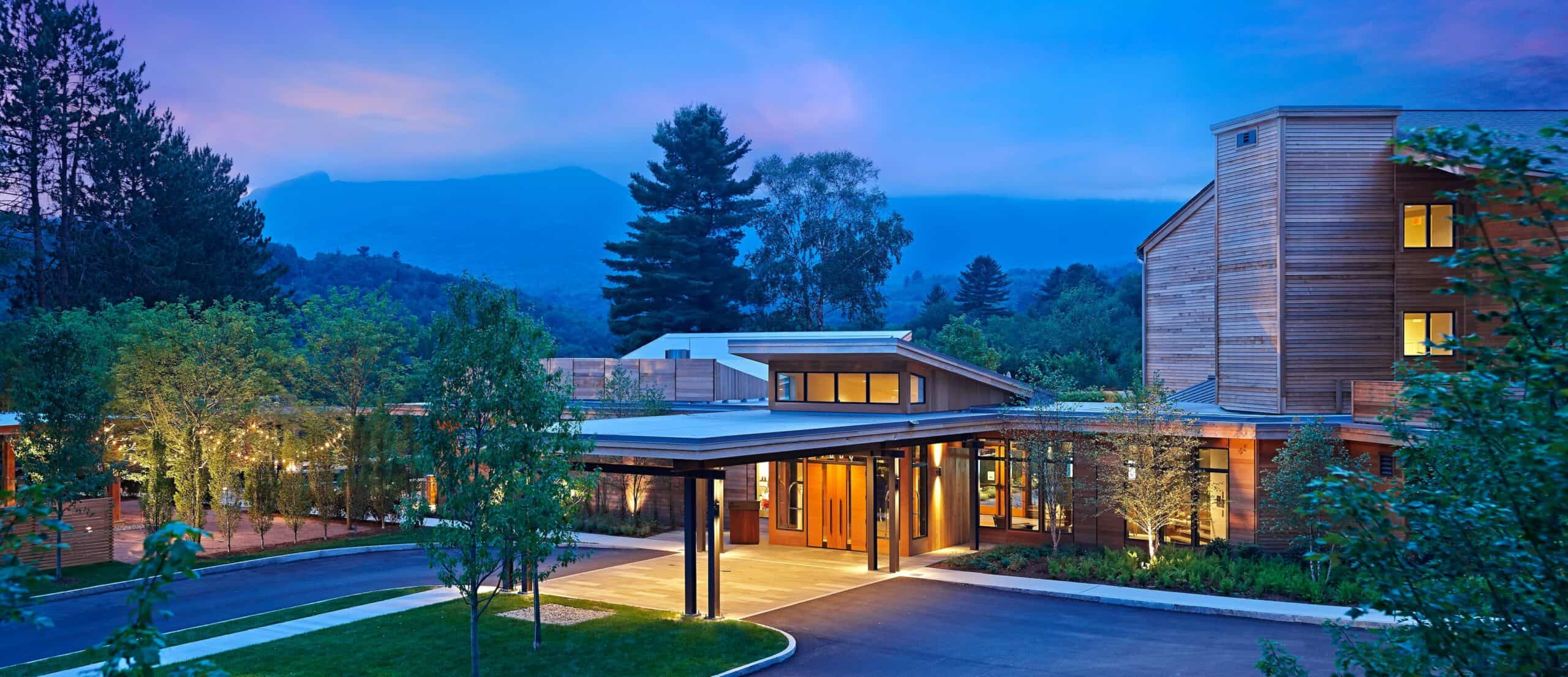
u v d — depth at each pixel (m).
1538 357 5.34
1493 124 26.16
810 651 16.83
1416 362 6.32
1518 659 5.36
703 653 16.45
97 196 52.09
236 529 31.02
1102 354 73.06
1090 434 24.80
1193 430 23.12
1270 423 22.59
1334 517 6.20
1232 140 26.78
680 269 71.19
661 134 75.69
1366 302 25.00
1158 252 33.31
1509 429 5.39
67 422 23.91
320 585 22.81
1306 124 25.09
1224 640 16.94
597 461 20.58
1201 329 31.14
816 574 23.19
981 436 26.45
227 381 28.00
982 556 24.03
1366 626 17.22
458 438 15.01
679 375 37.41
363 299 37.69
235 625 18.53
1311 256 25.03
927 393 26.30
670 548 26.98
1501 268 5.55
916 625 18.44
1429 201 24.94
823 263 67.69
